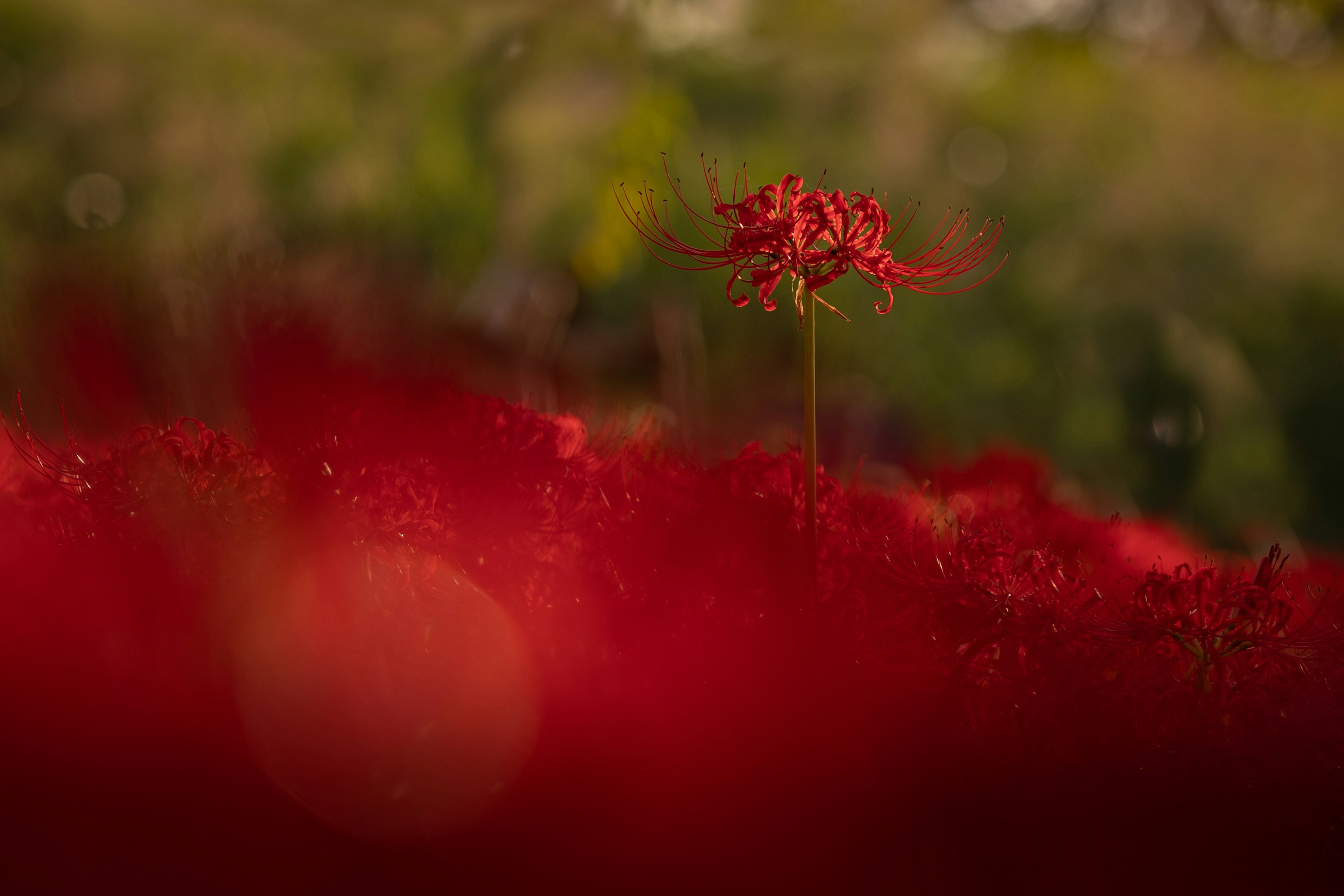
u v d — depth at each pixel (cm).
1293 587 180
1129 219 739
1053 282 727
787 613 170
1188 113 777
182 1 579
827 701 168
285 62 629
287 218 496
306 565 171
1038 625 169
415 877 167
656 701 169
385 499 172
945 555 175
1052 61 797
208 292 186
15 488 184
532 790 168
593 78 564
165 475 173
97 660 171
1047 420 687
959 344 688
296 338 180
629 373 378
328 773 169
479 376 206
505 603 172
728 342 594
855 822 167
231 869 167
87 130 603
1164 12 812
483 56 567
